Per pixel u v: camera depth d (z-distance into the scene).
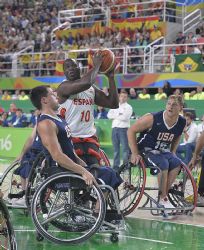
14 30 34.38
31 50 31.48
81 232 7.45
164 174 9.11
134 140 9.03
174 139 9.42
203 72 22.61
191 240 7.73
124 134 16.33
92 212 7.15
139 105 21.69
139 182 8.97
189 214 9.70
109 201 7.70
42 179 8.19
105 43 28.47
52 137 7.00
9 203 9.55
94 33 30.14
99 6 32.66
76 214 7.20
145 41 27.61
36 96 7.15
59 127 7.15
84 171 6.99
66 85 7.92
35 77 27.69
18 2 37.31
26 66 29.56
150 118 9.07
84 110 8.30
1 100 25.88
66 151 7.30
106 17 30.73
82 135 8.33
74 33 30.83
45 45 31.30
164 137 9.20
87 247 7.26
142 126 9.05
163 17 28.61
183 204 9.62
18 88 28.41
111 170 7.47
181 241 7.66
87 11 32.66
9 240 5.86
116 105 8.47
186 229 8.51
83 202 7.28
